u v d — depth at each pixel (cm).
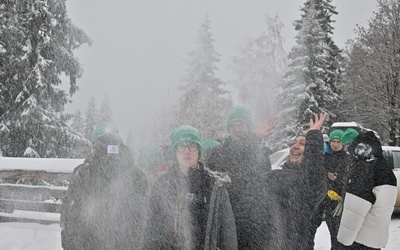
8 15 1252
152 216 261
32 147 1268
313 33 1981
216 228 251
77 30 1355
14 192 604
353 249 340
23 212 583
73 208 285
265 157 308
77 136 1326
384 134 2595
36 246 484
